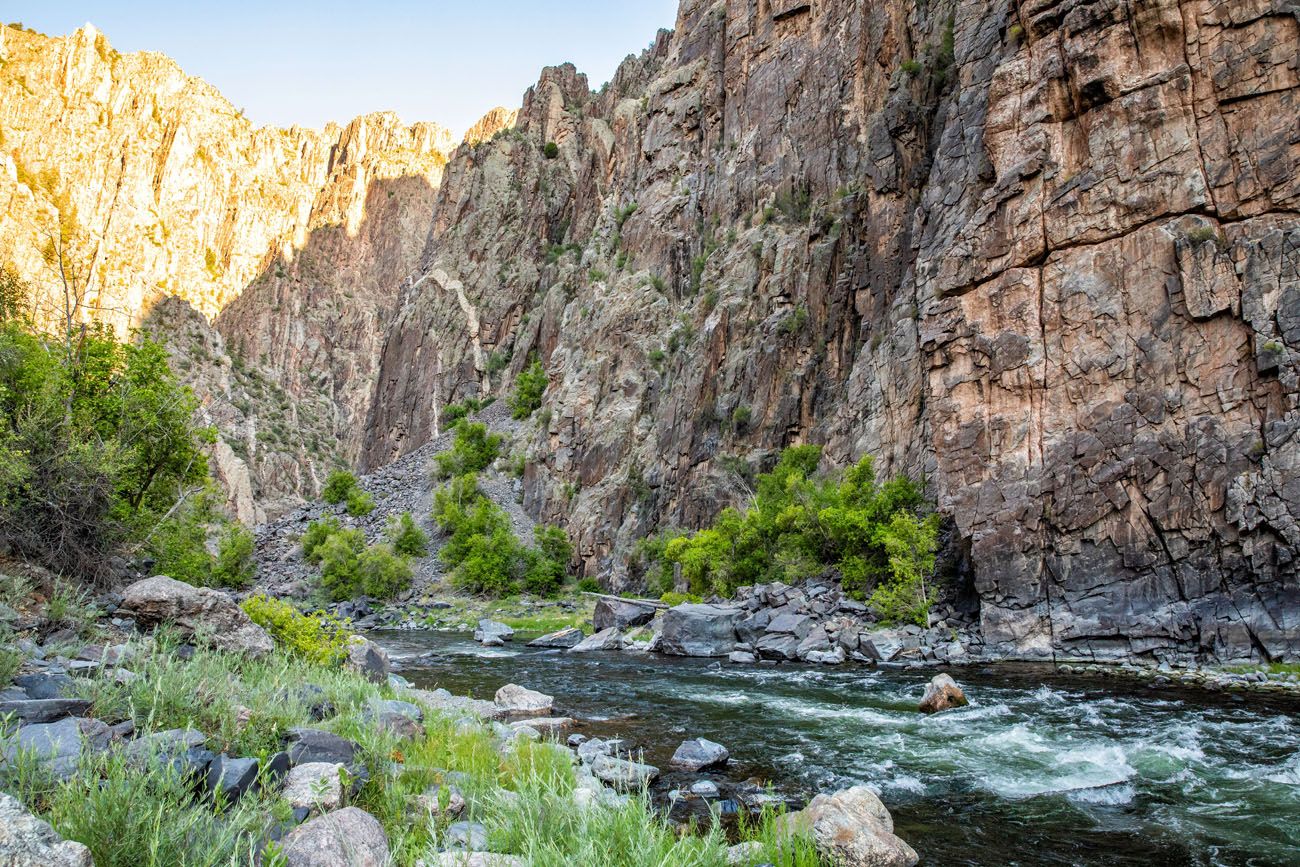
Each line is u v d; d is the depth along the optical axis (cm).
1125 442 2988
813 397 5891
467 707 1827
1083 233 3259
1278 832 1067
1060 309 3269
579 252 12369
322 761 916
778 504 4806
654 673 2900
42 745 714
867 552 3878
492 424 11144
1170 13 3138
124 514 1875
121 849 565
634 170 10938
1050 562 3097
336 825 676
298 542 9225
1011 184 3525
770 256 6756
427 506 9525
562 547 7662
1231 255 2858
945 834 1068
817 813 938
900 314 4962
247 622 1484
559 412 8956
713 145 9000
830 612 3634
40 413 1691
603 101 15262
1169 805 1190
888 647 3119
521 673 2914
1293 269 2725
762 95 8062
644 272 9162
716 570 4756
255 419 18112
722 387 6594
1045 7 3553
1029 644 3034
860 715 1969
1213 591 2705
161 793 638
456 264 14850
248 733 923
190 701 976
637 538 6850
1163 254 3022
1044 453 3197
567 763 1254
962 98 4350
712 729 1800
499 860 687
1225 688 2298
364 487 10825
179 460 2536
